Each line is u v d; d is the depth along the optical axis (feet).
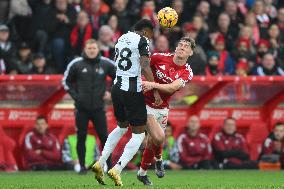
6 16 166.30
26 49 153.99
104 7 169.89
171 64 97.55
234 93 154.61
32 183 104.01
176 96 152.15
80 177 119.96
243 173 137.08
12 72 151.33
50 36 163.12
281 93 155.43
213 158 149.69
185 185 97.96
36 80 142.41
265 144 151.94
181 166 146.00
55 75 143.43
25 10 163.32
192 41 97.91
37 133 141.49
